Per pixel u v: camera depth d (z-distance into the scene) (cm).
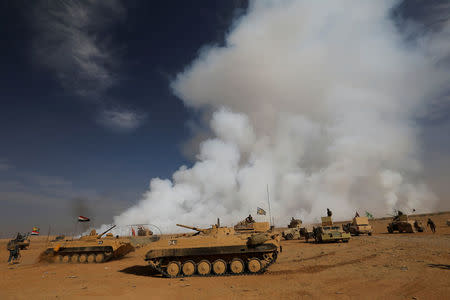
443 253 2070
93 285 1588
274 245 1780
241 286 1448
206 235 1950
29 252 4481
